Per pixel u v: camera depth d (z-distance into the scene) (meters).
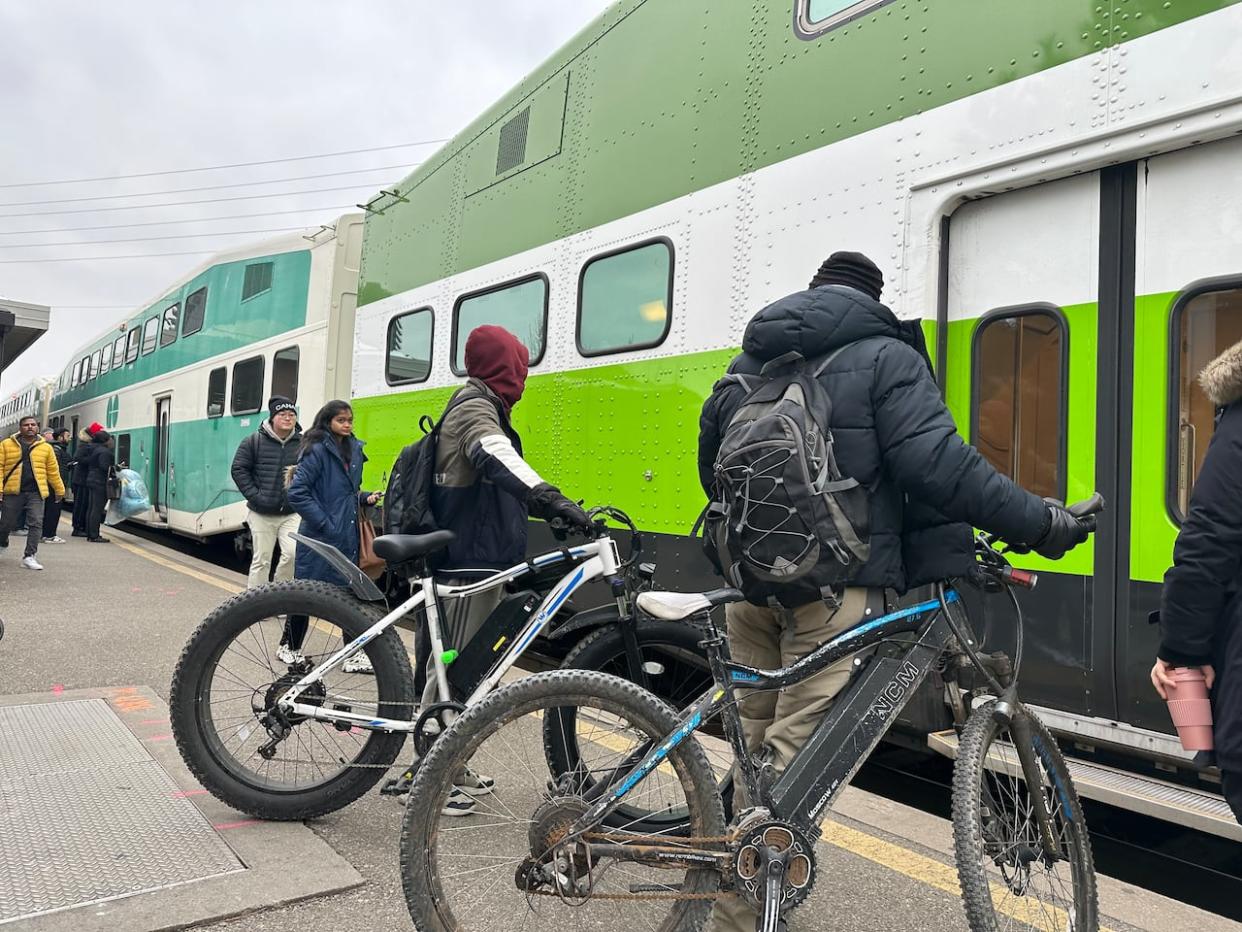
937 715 3.22
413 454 3.25
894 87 3.66
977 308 3.44
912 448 2.08
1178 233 2.93
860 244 3.71
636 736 2.31
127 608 7.08
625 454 4.80
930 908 2.71
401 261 7.56
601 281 5.11
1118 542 3.04
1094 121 3.04
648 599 2.24
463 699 3.02
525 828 2.36
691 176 4.55
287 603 3.11
